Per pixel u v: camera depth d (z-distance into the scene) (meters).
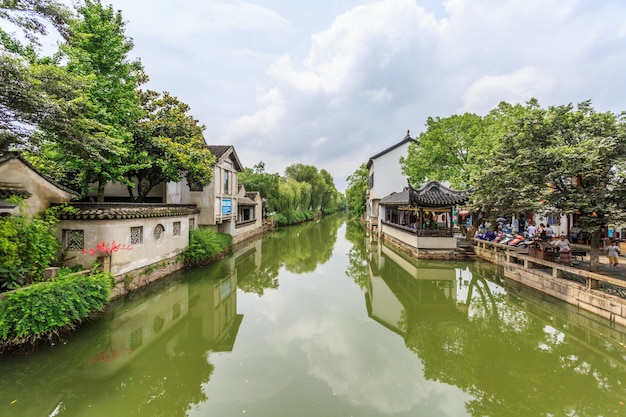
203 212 17.11
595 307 7.77
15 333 5.64
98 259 8.67
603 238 13.80
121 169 10.60
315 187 55.38
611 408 4.72
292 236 30.39
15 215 7.54
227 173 19.77
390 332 7.63
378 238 26.98
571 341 7.06
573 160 8.00
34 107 6.27
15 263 6.68
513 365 6.04
